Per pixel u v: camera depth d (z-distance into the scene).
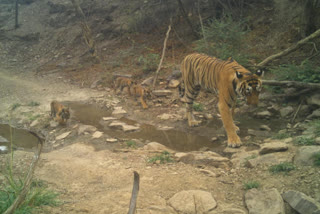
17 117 8.42
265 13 12.17
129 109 8.71
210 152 5.59
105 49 14.59
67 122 7.84
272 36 10.97
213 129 7.04
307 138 5.14
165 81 10.33
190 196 3.78
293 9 11.13
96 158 5.48
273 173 4.29
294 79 7.82
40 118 8.13
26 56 16.47
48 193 3.68
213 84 6.42
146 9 15.74
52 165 5.14
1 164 5.17
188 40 13.01
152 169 4.88
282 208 3.34
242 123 7.15
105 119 7.95
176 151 5.90
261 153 5.05
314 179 3.85
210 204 3.61
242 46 10.13
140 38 14.52
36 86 11.60
